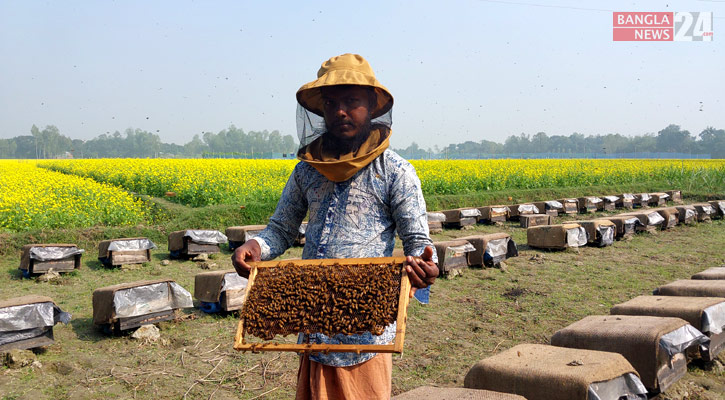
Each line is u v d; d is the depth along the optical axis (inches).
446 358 228.5
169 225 518.3
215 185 668.7
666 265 428.8
